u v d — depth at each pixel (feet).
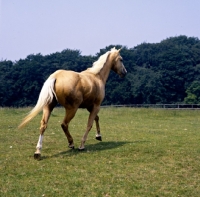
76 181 23.45
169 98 186.09
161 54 205.16
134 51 259.80
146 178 24.61
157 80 181.16
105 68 34.78
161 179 24.54
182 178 24.97
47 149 32.32
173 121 66.85
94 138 39.86
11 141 36.22
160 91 180.96
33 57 230.89
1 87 182.29
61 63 213.46
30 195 20.94
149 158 29.50
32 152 30.99
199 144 37.01
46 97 27.86
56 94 28.81
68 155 29.99
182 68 189.16
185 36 279.28
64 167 26.45
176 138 41.37
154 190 22.56
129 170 26.17
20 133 41.52
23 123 27.66
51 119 61.87
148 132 46.60
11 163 27.07
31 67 188.96
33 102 186.91
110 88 182.91
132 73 192.95
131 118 71.10
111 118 69.67
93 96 31.40
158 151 31.81
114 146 34.27
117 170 26.09
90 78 31.63
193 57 212.02
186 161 28.84
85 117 67.82
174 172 26.12
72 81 29.30
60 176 24.35
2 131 42.55
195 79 189.26
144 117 74.90
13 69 191.42
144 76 181.57
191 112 86.17
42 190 21.76
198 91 174.81
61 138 39.14
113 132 45.83
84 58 219.00
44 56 227.40
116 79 186.29
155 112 84.23
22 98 185.98
